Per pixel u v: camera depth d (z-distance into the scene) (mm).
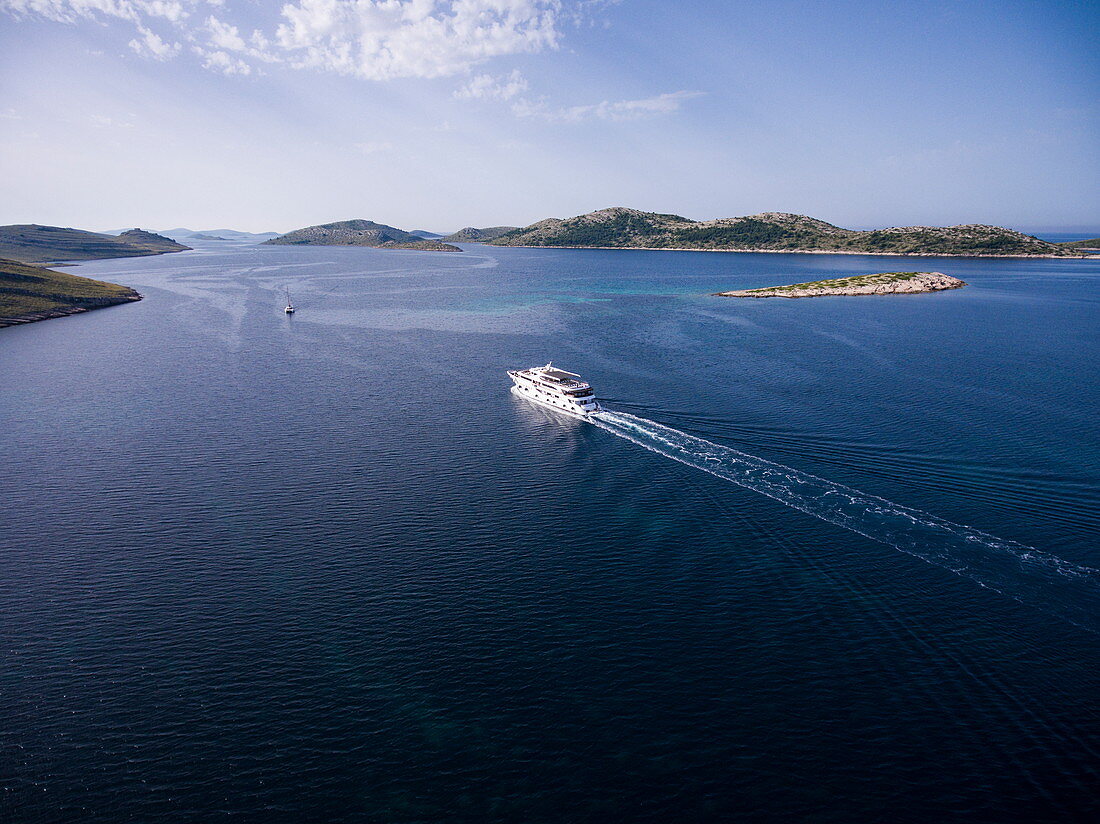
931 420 103875
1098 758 42375
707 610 58125
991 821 38344
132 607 58531
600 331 199000
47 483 83750
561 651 53188
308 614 57719
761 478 84125
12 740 44500
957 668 50656
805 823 38750
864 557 65688
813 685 49312
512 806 40000
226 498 79625
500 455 93562
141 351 169625
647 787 41250
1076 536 68750
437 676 50500
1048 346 164875
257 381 137500
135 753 43594
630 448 95375
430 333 199250
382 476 86250
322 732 45312
